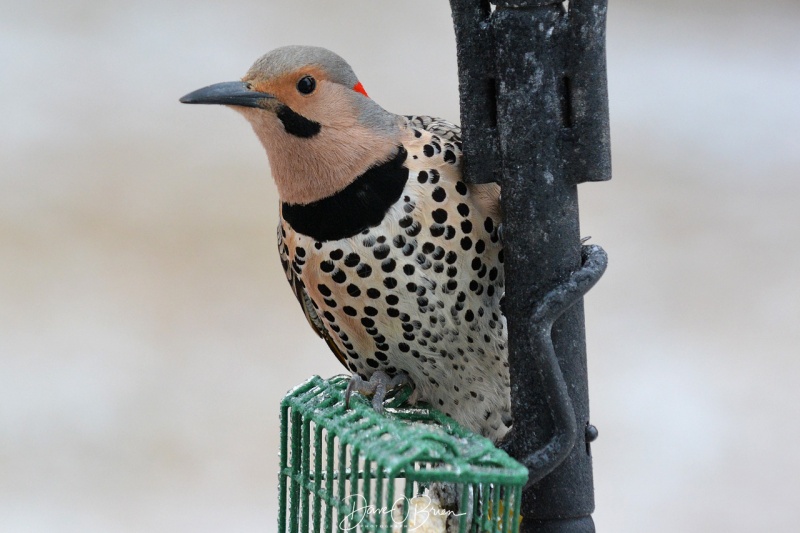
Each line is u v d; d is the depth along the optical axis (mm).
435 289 6266
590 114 5766
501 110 5898
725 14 24000
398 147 6211
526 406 5953
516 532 4984
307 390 6254
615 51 22062
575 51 5734
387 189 6168
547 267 5883
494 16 5855
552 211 5859
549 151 5840
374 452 4996
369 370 6773
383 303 6309
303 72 6133
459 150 6270
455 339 6426
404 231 6176
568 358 5973
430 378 6629
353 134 6148
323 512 6137
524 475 4801
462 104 6035
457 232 6211
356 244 6215
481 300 6379
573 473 6059
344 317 6504
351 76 6297
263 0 23906
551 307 5734
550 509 6070
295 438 6043
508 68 5824
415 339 6430
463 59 5973
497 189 6250
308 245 6344
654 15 23906
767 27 23375
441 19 23109
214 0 23547
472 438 5367
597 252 5906
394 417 6098
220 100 6211
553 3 5746
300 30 22641
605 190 17531
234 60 21219
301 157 6176
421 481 4992
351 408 5863
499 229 6148
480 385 6633
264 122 6211
